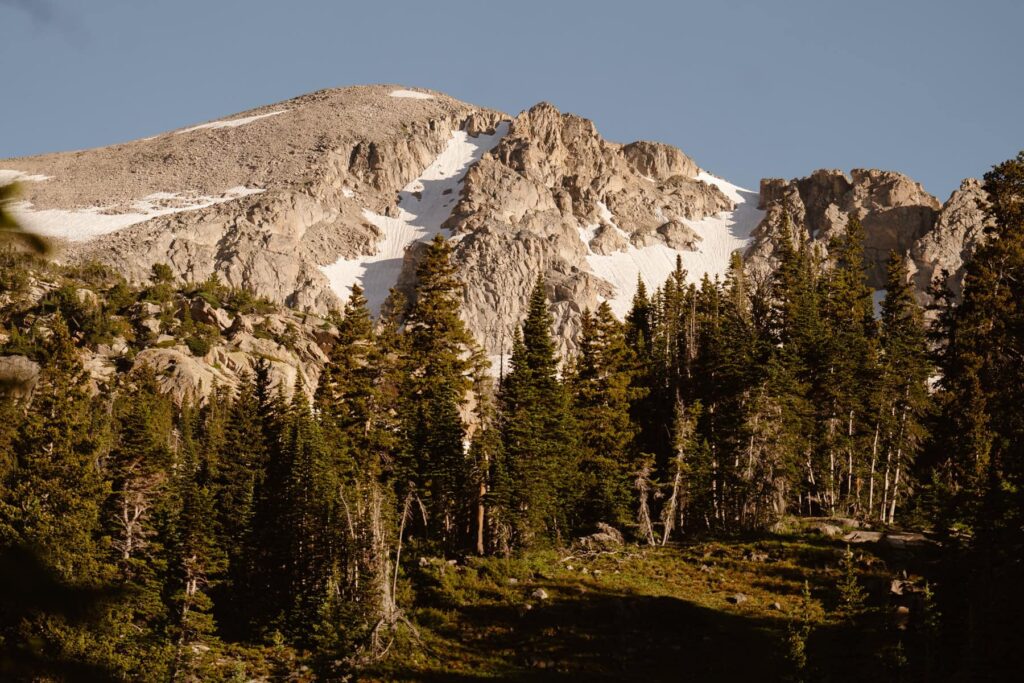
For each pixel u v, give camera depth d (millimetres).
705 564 58594
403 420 67312
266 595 55562
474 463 64375
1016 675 28484
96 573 42844
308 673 47344
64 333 54062
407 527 65938
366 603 48656
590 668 45750
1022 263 55562
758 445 69125
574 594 54094
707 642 47344
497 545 60375
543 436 65562
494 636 49938
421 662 47188
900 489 72375
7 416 47875
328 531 54750
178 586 51594
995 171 58438
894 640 35688
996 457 38000
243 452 66812
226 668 47281
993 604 29578
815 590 52906
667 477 69625
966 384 53625
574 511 69000
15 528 44250
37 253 5254
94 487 49938
